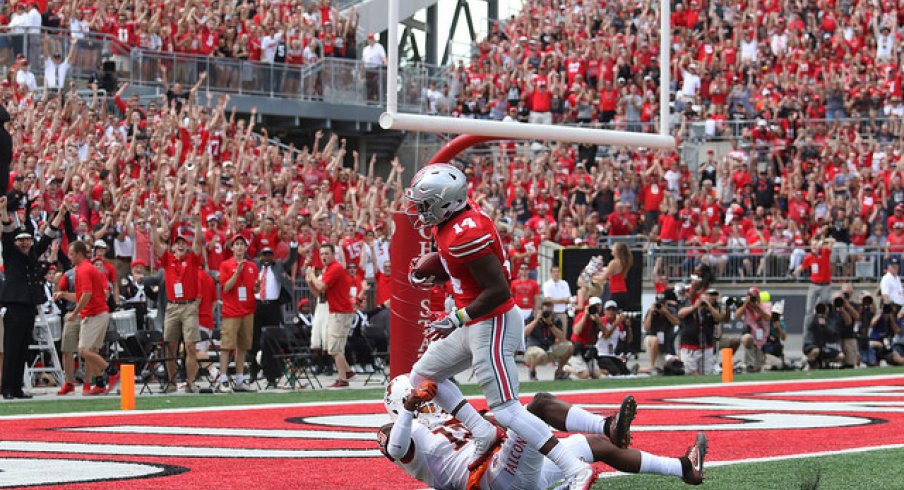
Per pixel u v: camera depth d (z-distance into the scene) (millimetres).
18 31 49188
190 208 37000
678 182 53656
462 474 12195
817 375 35375
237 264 29609
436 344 12336
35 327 30609
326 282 31312
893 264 45125
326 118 58781
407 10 66188
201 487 13680
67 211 31516
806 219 52094
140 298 32312
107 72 50938
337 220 41250
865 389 29609
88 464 15562
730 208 51469
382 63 60875
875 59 62688
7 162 23297
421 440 12289
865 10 64562
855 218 51125
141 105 51594
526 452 11906
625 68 59000
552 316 35406
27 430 20031
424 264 13141
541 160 52844
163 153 41125
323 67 58875
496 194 52469
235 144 46812
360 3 65000
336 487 13742
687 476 12469
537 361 34656
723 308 41000
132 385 24297
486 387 11930
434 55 65938
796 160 53938
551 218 49469
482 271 11922
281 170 46812
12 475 14492
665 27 21828
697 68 59594
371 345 35156
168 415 22875
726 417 22141
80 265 28141
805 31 63969
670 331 37094
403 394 12219
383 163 62281
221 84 55312
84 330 28203
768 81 60125
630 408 11922
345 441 18375
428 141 60719
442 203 12008
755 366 38531
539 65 59875
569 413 12320
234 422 21484
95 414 23000
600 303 35062
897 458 16188
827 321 39312
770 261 48312
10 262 26859
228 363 29953
